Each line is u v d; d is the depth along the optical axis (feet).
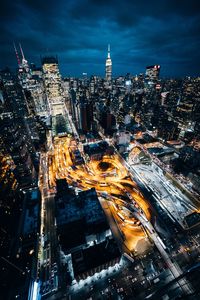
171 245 403.75
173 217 486.38
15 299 317.42
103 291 323.37
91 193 460.55
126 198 554.87
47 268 362.12
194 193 563.48
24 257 381.81
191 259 371.76
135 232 440.04
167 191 589.73
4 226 397.60
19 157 568.00
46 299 316.60
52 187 609.83
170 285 328.29
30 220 455.63
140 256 379.96
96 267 318.04
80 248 348.18
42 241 419.74
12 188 483.51
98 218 384.88
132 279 338.75
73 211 403.13
